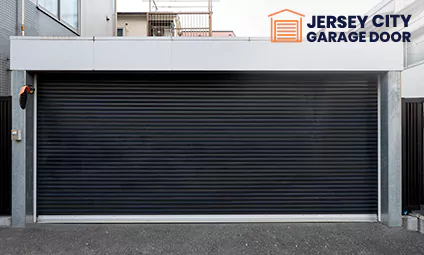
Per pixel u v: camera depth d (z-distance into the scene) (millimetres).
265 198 4918
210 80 4945
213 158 4934
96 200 4883
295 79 4953
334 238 4137
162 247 3861
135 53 4555
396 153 4582
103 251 3742
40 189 4867
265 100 4945
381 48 4520
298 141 4949
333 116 4945
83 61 4539
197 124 4945
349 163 4922
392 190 4582
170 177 4922
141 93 4934
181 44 4559
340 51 4535
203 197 4910
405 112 4770
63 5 7340
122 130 4918
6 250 3752
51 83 4871
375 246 3871
